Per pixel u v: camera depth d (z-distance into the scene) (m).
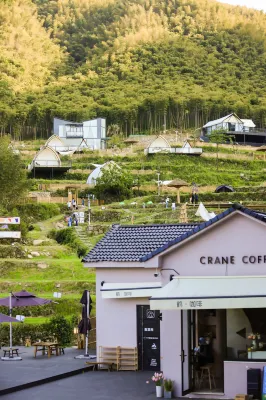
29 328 59.44
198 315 39.03
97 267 45.88
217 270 37.66
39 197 149.75
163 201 149.75
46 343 51.75
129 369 45.78
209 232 37.84
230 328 38.44
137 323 45.88
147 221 122.94
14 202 130.12
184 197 150.75
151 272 44.69
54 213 137.00
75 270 88.00
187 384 37.81
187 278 36.19
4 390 38.44
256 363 36.34
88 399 37.03
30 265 88.75
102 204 152.62
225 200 148.38
